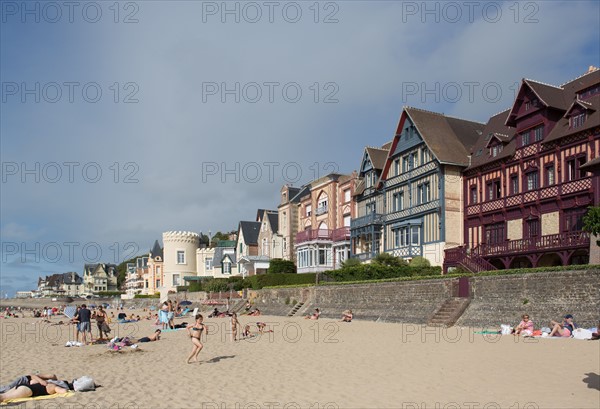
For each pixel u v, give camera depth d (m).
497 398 11.54
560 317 23.12
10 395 12.27
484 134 42.09
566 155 31.62
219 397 12.35
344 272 42.22
